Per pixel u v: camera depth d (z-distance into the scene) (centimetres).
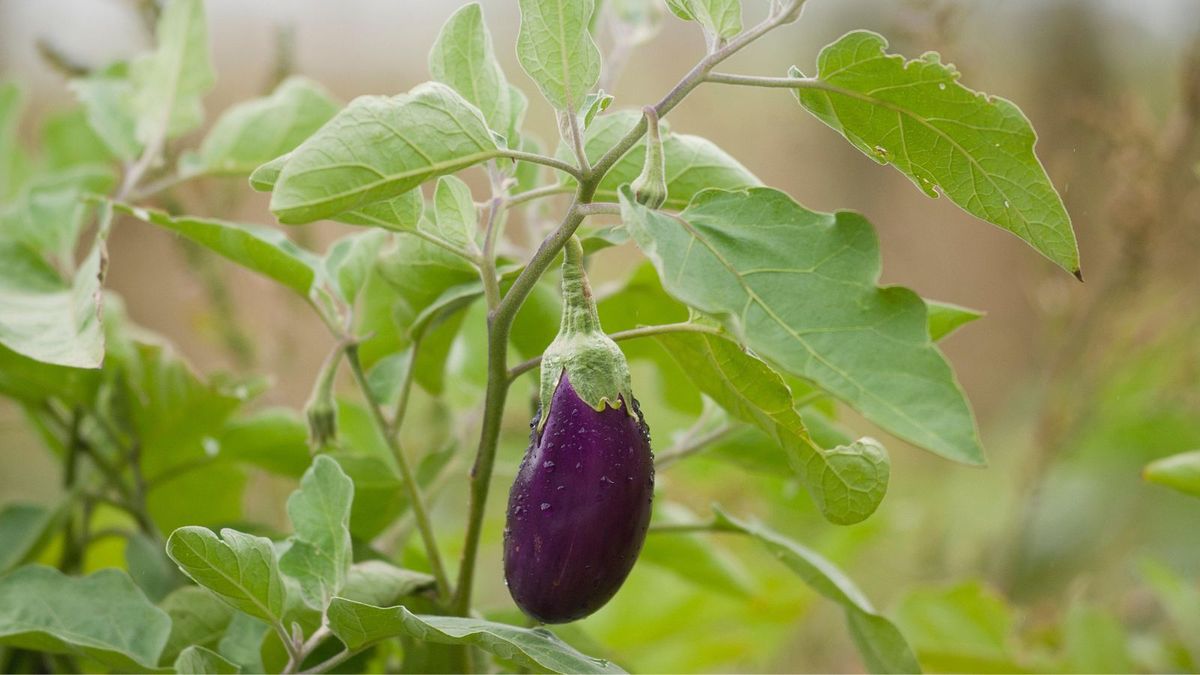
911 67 124
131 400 163
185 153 172
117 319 166
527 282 127
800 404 150
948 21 199
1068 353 243
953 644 190
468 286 143
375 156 121
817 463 125
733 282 119
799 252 120
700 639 224
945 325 146
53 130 205
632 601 206
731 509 243
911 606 192
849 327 118
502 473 167
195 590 146
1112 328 240
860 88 126
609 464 124
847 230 120
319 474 135
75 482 166
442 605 139
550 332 149
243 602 131
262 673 141
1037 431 252
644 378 267
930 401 116
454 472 166
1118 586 280
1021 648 192
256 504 225
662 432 241
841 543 223
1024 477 255
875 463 124
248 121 170
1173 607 191
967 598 191
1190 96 222
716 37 127
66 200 166
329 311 146
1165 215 224
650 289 153
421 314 142
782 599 215
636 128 125
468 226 134
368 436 172
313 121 171
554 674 126
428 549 141
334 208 121
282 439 165
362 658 142
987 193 128
